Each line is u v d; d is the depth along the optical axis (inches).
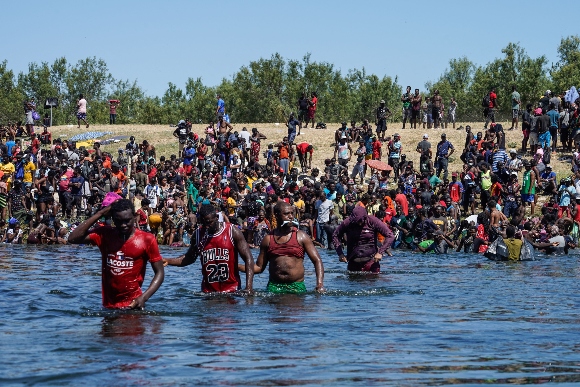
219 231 426.6
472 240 887.1
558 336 289.3
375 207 1012.5
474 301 406.0
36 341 275.7
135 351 255.9
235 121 3216.0
